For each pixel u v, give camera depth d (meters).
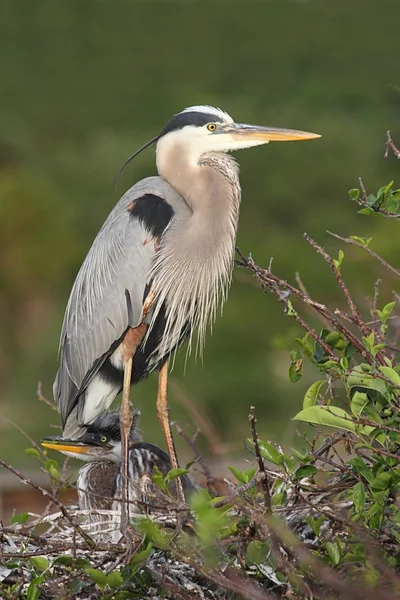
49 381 25.80
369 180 29.23
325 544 6.30
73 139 33.84
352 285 22.83
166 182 8.80
